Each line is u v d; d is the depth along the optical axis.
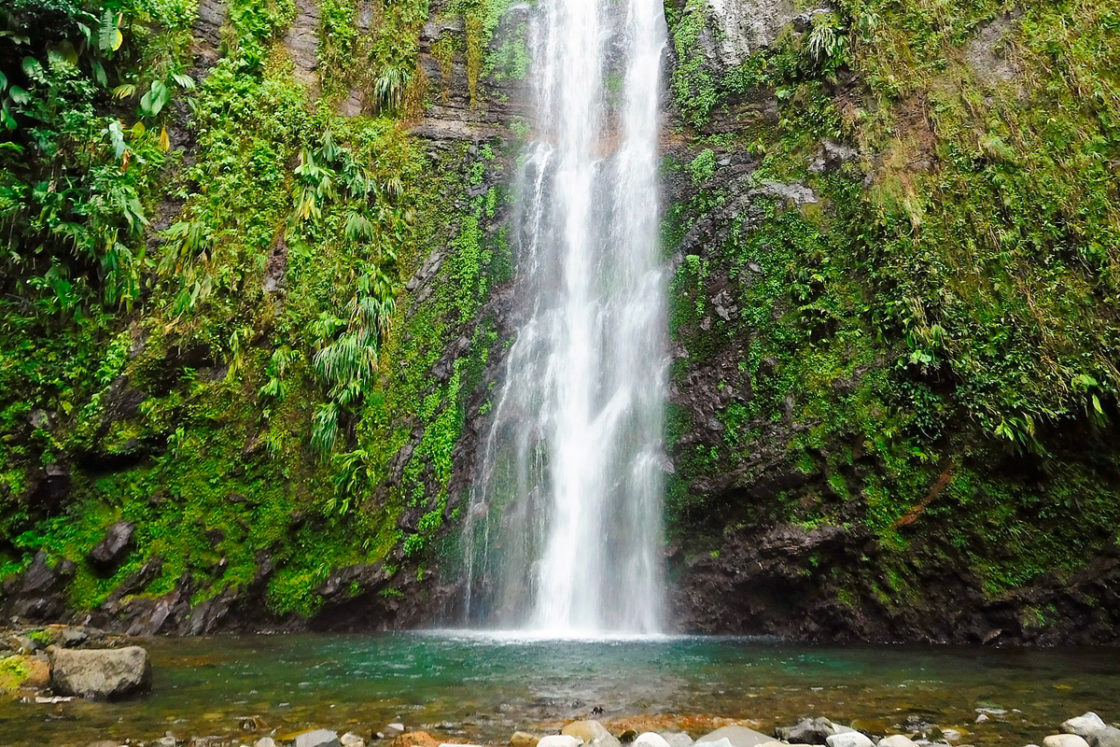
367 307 12.16
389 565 11.05
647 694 5.93
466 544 11.69
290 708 5.34
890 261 10.48
